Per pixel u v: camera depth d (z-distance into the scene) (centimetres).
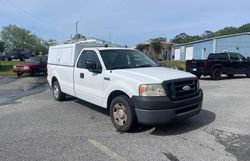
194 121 712
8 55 4884
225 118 744
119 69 697
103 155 504
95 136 607
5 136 612
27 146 550
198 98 639
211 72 1858
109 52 757
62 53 969
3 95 1195
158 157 493
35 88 1456
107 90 687
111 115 660
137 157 493
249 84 1550
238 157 489
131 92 605
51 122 723
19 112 841
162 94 580
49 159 489
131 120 610
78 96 845
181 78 612
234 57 1989
